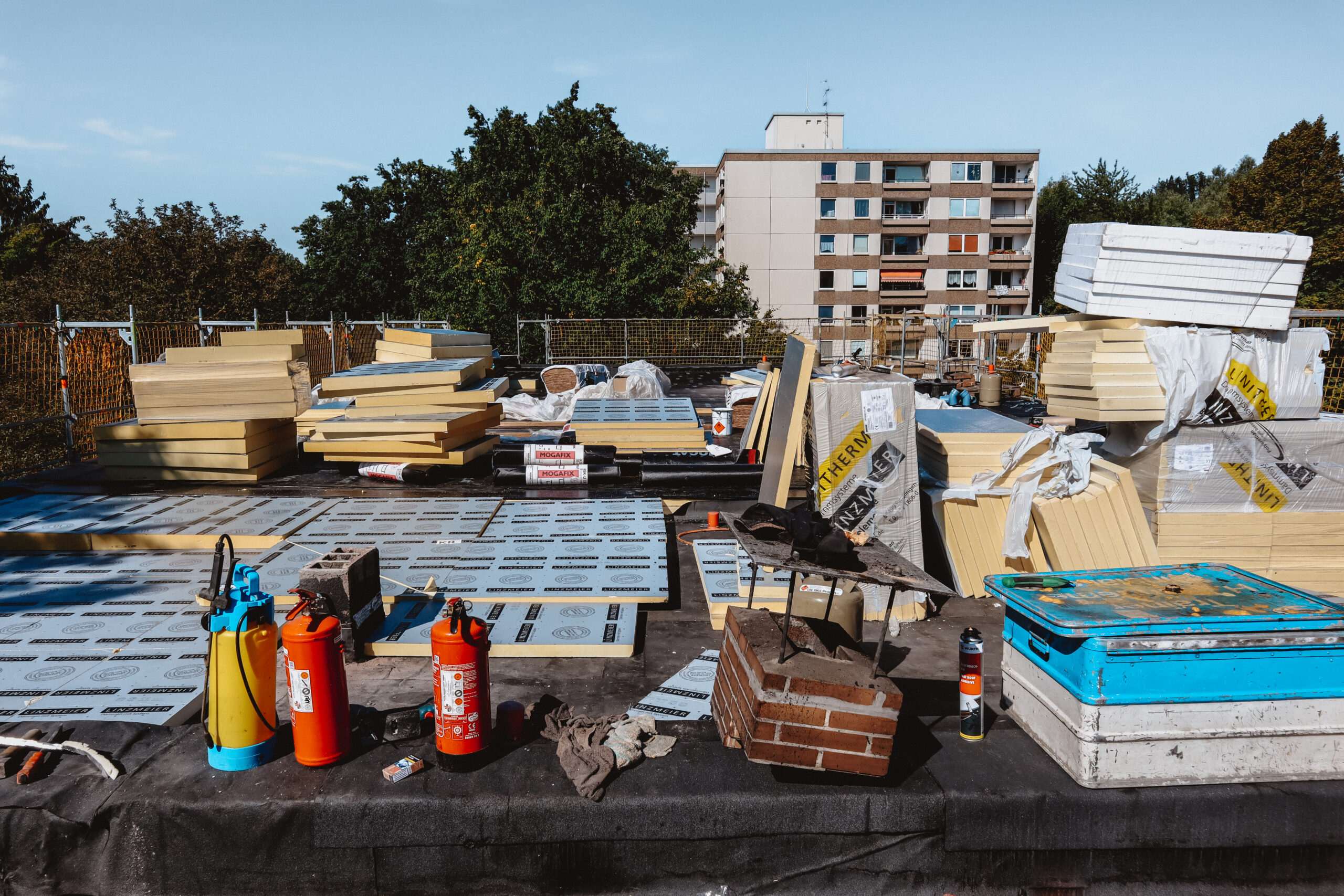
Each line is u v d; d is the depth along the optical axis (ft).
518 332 97.91
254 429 32.86
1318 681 12.25
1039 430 22.72
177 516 27.40
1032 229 188.96
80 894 11.92
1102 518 21.50
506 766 12.64
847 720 11.68
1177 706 12.09
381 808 11.76
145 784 12.06
